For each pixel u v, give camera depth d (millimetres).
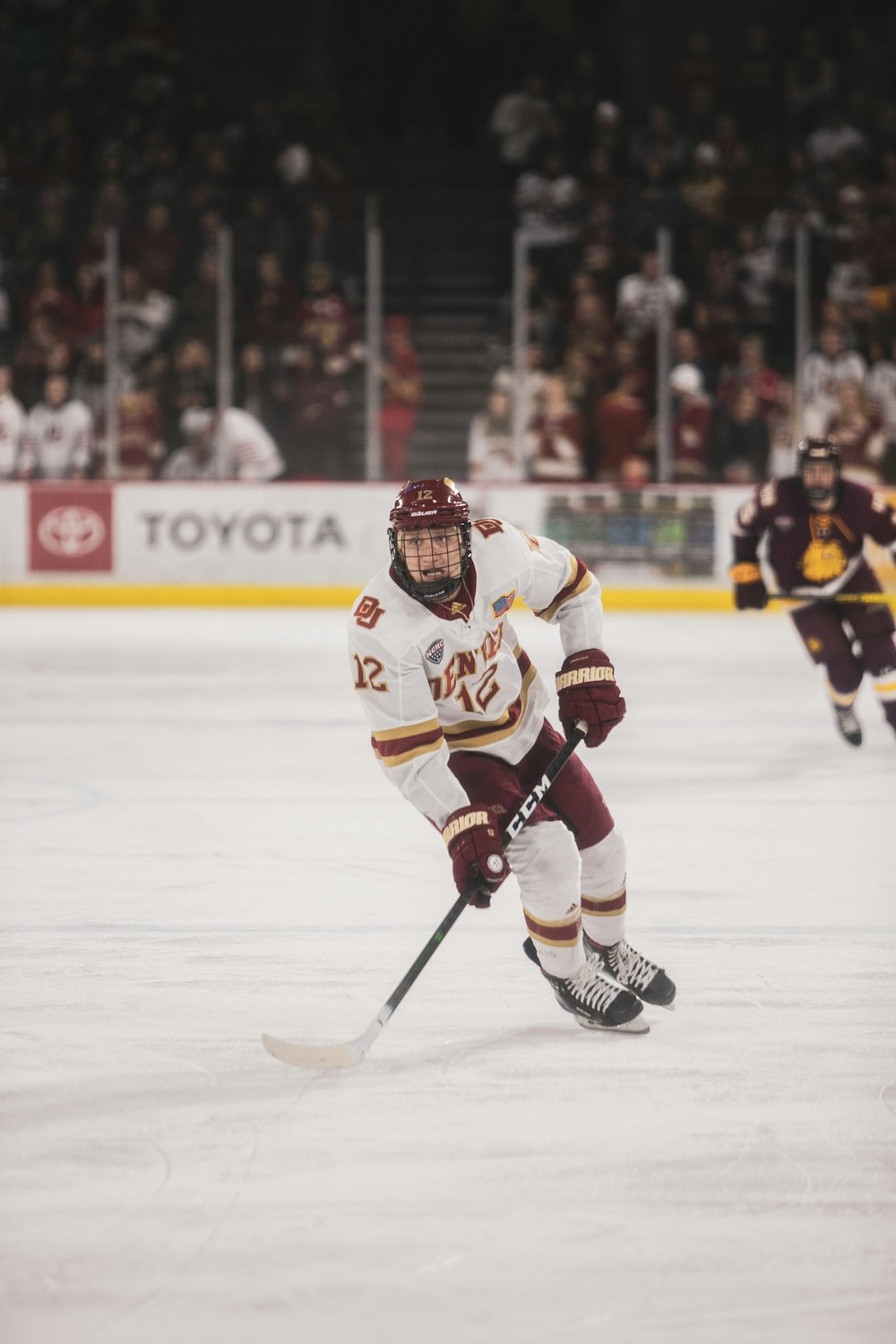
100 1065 12500
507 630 12898
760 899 17953
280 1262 9281
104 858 19906
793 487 27438
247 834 21375
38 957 15570
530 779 13102
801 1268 9219
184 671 38094
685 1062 12609
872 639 27156
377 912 17375
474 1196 10117
